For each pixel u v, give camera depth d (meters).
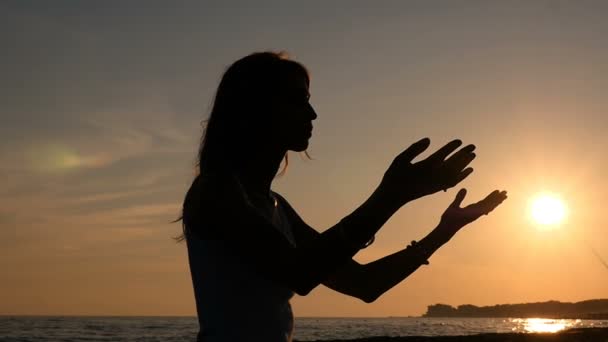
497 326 105.75
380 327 96.44
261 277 1.61
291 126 1.77
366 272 2.07
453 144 1.45
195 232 1.60
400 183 1.41
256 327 1.60
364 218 1.40
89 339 57.56
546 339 31.64
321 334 63.97
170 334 67.81
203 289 1.62
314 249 1.42
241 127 1.76
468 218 2.11
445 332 70.62
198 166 1.88
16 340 55.38
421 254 2.10
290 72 1.79
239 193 1.58
